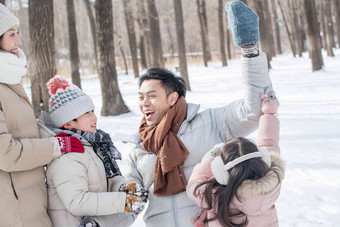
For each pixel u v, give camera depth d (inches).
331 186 164.6
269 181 67.9
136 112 426.9
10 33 81.2
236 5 81.7
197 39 2073.1
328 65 820.0
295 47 1413.6
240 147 71.6
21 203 76.2
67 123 87.3
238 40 81.9
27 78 1009.5
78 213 78.6
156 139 86.1
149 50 1038.4
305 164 194.1
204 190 74.5
